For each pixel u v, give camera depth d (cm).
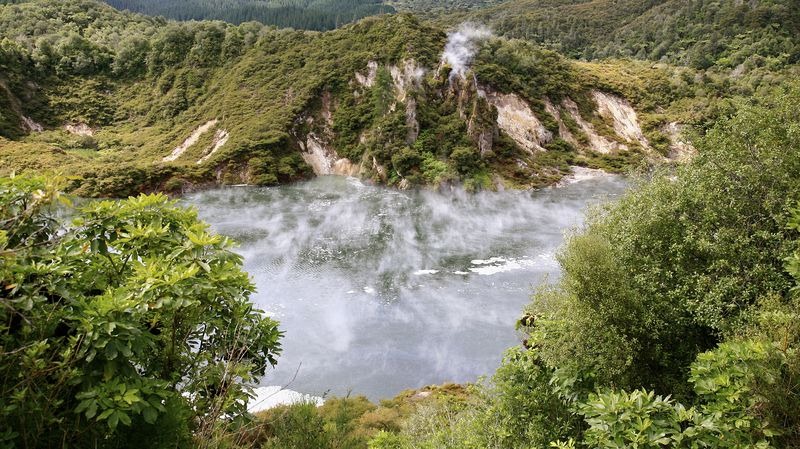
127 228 660
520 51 9131
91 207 645
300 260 3775
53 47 9262
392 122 6931
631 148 8019
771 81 9200
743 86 9162
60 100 8575
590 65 10300
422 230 4578
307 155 7350
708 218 1343
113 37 10481
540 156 7456
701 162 1555
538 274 3500
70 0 11969
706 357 780
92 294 622
